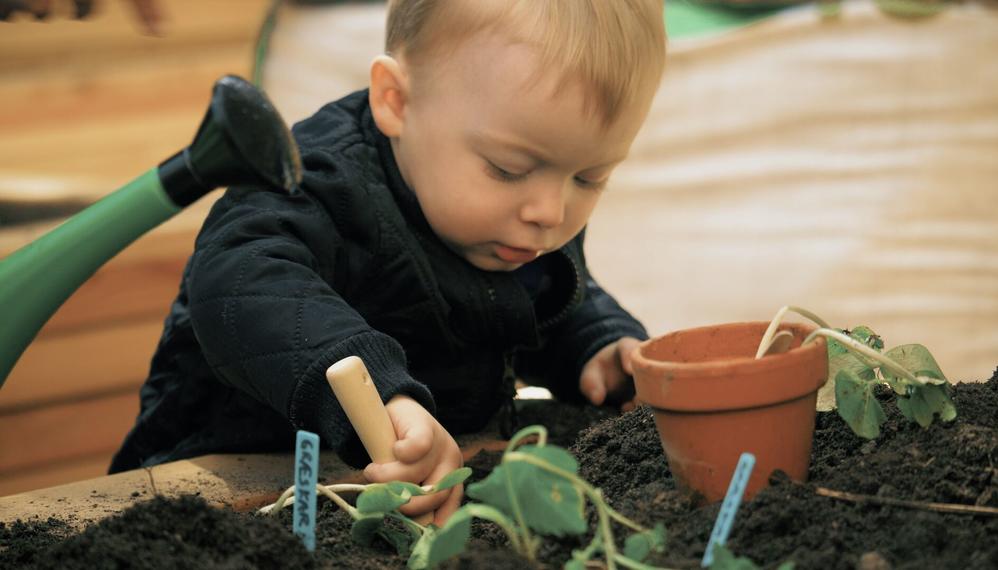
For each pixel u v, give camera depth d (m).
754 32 3.53
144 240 2.72
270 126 0.89
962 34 3.53
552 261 1.58
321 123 1.47
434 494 1.03
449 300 1.46
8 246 2.63
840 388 0.98
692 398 0.91
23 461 2.49
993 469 0.91
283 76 3.16
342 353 1.13
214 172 0.90
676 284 3.16
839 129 3.48
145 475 1.28
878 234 3.24
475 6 1.28
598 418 1.54
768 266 3.21
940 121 3.46
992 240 3.22
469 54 1.28
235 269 1.25
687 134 3.50
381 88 1.40
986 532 0.85
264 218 1.32
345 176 1.39
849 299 3.08
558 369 1.66
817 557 0.83
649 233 3.37
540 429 0.84
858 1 3.58
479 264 1.46
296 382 1.15
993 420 1.00
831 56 3.52
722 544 0.84
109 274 2.69
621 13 1.26
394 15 1.39
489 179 1.31
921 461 0.94
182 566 0.83
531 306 1.51
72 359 2.64
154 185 0.92
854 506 0.90
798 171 3.44
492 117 1.27
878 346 1.07
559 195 1.31
